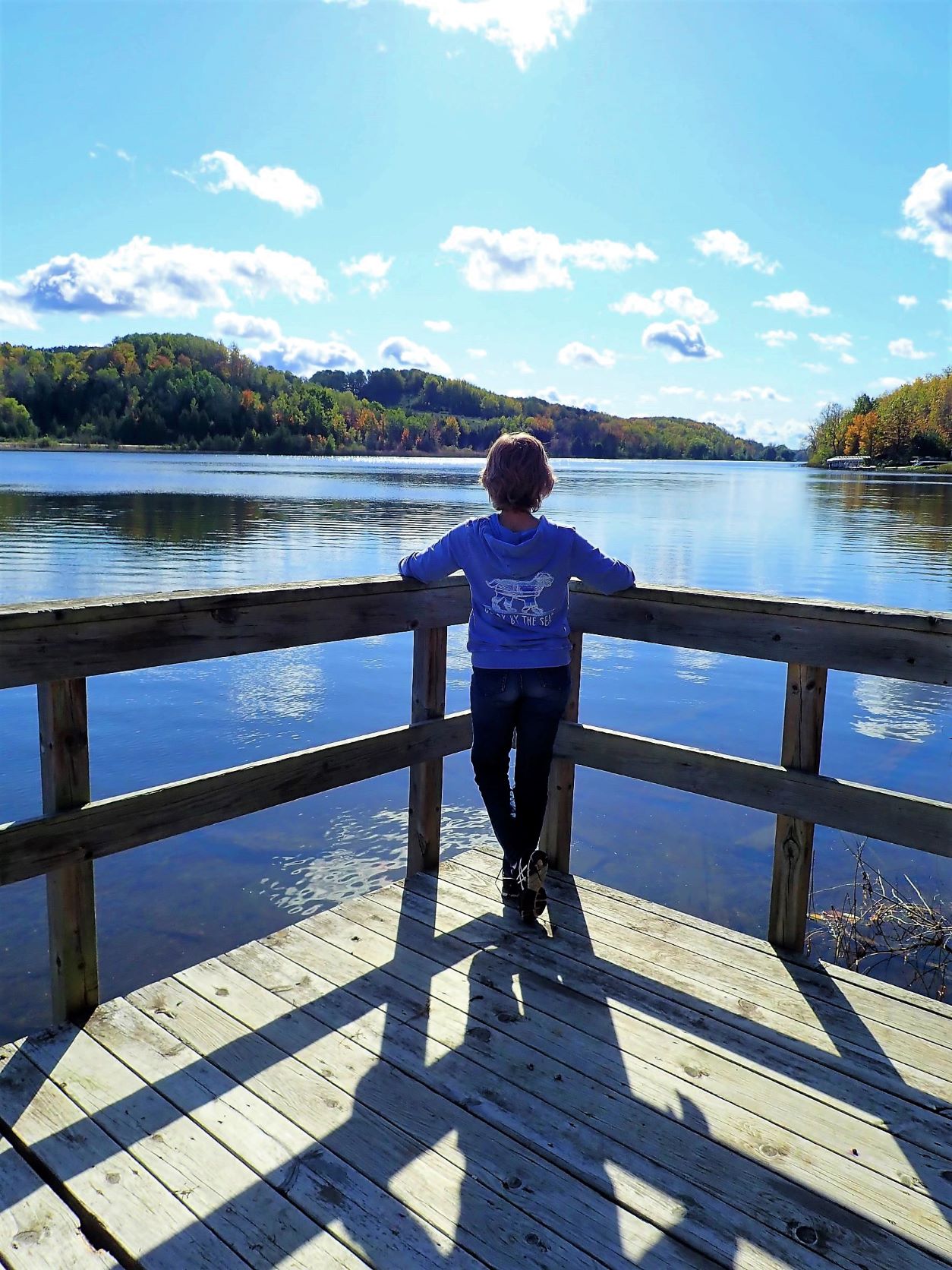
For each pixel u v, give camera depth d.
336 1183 1.97
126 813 2.57
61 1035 2.51
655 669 10.80
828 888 4.99
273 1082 2.31
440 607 3.45
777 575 18.34
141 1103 2.23
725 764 3.08
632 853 5.39
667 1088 2.33
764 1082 2.36
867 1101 2.29
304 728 7.92
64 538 23.09
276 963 2.93
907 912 4.48
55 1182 1.98
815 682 2.88
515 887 3.10
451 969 2.90
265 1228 1.85
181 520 28.97
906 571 19.09
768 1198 1.96
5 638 2.26
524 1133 2.14
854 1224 1.89
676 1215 1.91
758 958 3.01
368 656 11.05
